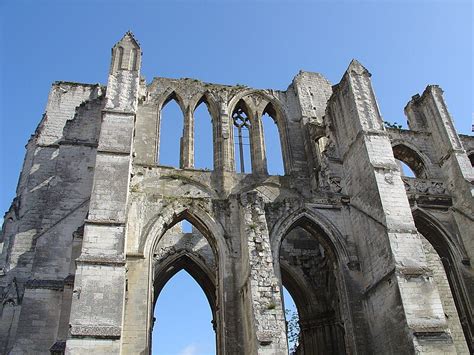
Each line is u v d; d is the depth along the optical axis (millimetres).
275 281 24281
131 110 29266
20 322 26141
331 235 29922
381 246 26906
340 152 33656
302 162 34469
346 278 28406
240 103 36906
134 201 28531
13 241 33156
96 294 22094
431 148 36500
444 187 34188
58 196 31406
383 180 28609
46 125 38875
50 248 28984
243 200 28000
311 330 33125
